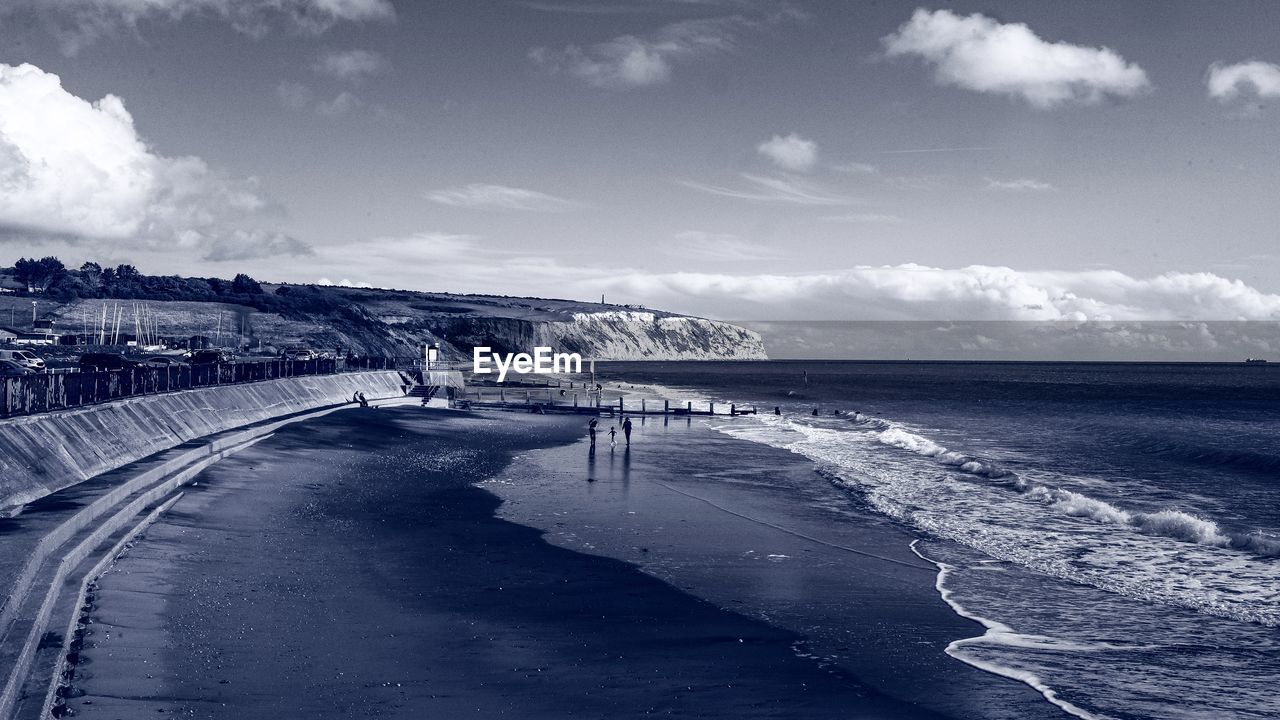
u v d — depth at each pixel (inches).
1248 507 1232.8
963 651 556.7
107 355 2196.1
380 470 1272.1
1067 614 653.9
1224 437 2420.0
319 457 1332.4
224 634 498.0
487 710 428.1
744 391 5492.1
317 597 597.6
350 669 468.4
